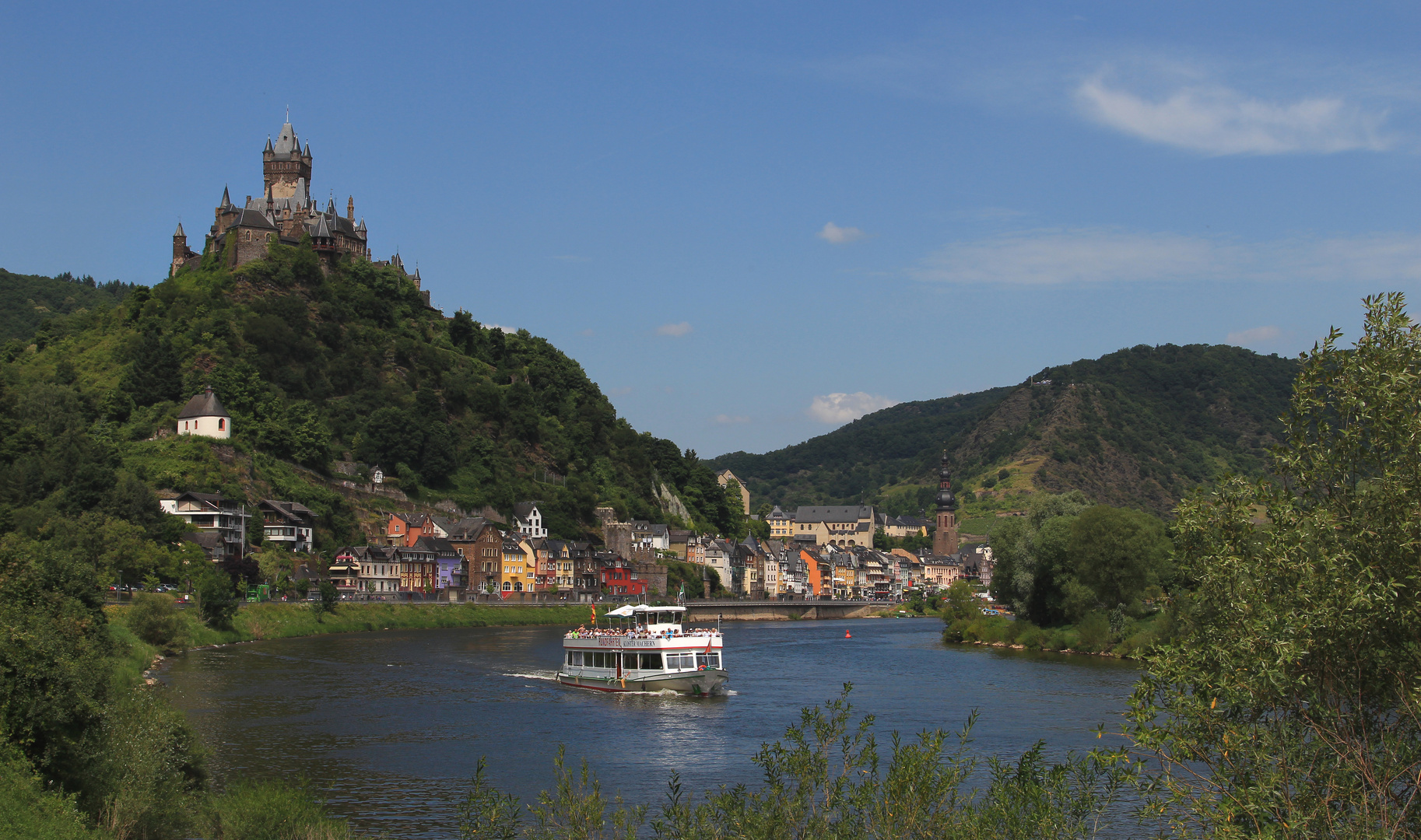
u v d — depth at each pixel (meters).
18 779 43.47
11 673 47.16
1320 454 30.00
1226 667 29.28
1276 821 28.98
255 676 115.38
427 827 58.84
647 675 110.44
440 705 100.25
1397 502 28.36
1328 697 29.39
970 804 34.12
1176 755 30.77
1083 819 35.66
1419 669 28.14
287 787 54.56
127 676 87.69
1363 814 28.17
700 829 34.22
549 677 122.62
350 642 162.88
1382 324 29.70
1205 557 31.02
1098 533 148.25
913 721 90.38
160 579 166.12
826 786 33.97
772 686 116.38
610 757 77.38
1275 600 29.55
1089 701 101.56
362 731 85.81
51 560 74.94
